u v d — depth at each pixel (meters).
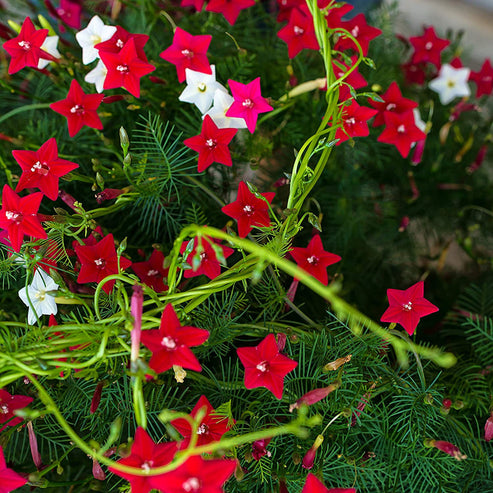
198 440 0.39
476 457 0.44
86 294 0.44
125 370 0.39
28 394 0.43
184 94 0.44
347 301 0.52
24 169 0.42
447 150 0.57
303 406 0.36
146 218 0.48
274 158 0.50
